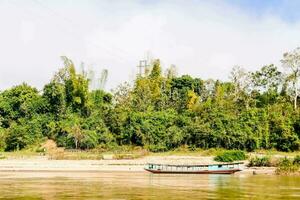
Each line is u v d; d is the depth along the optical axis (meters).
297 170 63.12
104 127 88.44
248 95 96.31
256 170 65.56
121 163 70.75
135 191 43.00
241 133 79.94
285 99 95.62
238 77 97.75
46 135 92.06
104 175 60.97
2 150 88.50
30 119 97.19
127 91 100.06
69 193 41.56
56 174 62.12
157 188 45.47
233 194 40.81
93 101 98.00
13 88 103.44
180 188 45.44
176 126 85.94
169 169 63.47
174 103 98.69
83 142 83.81
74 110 96.44
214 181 52.88
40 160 73.75
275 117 82.94
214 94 101.31
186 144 83.44
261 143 80.88
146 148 82.75
